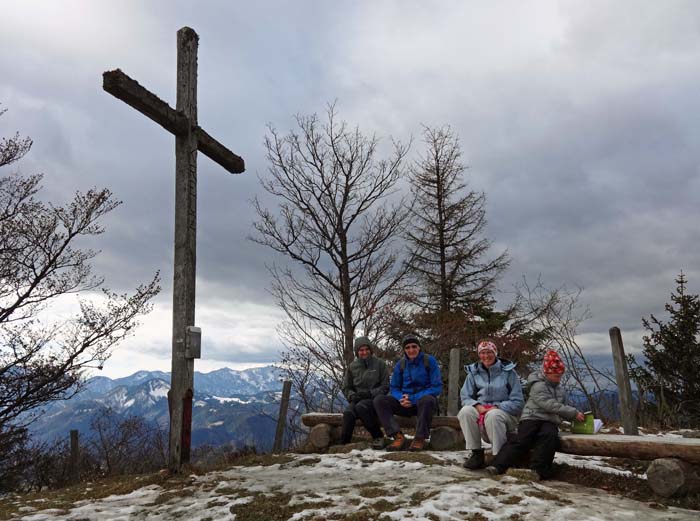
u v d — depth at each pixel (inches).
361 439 289.4
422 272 693.3
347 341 510.0
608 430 322.7
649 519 136.3
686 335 566.3
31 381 464.8
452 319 555.2
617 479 180.9
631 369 552.1
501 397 213.3
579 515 139.3
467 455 233.6
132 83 190.7
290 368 503.8
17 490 470.9
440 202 739.4
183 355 205.0
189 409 206.1
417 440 242.8
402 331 529.7
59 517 154.1
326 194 548.4
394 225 553.9
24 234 466.0
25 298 463.8
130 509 160.2
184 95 221.0
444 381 514.3
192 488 181.0
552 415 195.0
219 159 245.6
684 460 158.6
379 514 142.4
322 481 188.9
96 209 489.1
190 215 213.2
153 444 676.7
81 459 542.0
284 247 542.0
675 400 541.3
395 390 261.0
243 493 171.3
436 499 153.6
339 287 529.7
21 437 459.5
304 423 291.7
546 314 498.9
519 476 182.1
